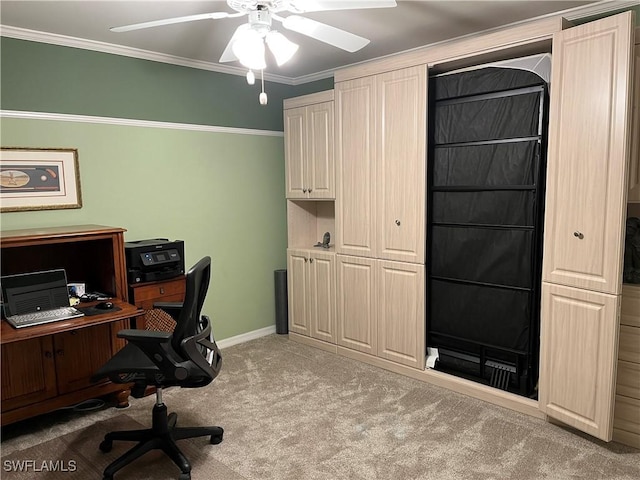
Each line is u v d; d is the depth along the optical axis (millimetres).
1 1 2459
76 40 3088
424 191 3127
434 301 3244
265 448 2500
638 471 2240
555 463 2316
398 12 2793
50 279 2752
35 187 2990
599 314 2334
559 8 2781
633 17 2119
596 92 2270
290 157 4070
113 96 3311
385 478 2230
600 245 2305
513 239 2799
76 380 2816
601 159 2271
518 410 2838
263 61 2016
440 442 2525
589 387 2406
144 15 2705
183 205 3752
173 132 3648
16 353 2590
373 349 3596
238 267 4168
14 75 2879
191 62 3688
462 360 3139
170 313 2721
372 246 3488
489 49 2738
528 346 2807
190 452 2469
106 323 2668
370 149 3408
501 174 2824
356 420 2781
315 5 1923
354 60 3844
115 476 2283
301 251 4051
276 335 4426
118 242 2938
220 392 3186
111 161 3330
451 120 3035
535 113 2656
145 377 2188
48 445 2566
